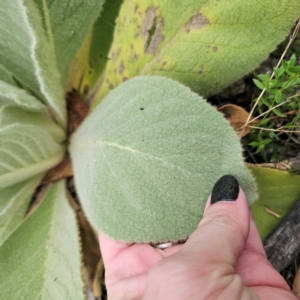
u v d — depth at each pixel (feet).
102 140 0.61
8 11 0.58
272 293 0.48
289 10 0.55
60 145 0.76
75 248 0.65
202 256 0.42
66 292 0.63
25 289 0.65
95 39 0.77
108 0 0.72
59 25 0.66
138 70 0.67
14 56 0.68
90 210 0.60
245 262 0.52
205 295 0.39
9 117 0.63
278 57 0.68
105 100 0.66
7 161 0.62
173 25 0.63
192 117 0.54
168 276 0.41
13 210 0.71
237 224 0.48
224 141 0.53
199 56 0.62
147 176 0.56
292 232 0.64
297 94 0.59
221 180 0.51
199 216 0.53
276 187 0.66
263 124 0.66
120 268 0.62
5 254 0.67
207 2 0.59
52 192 0.77
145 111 0.57
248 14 0.57
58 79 0.71
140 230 0.55
